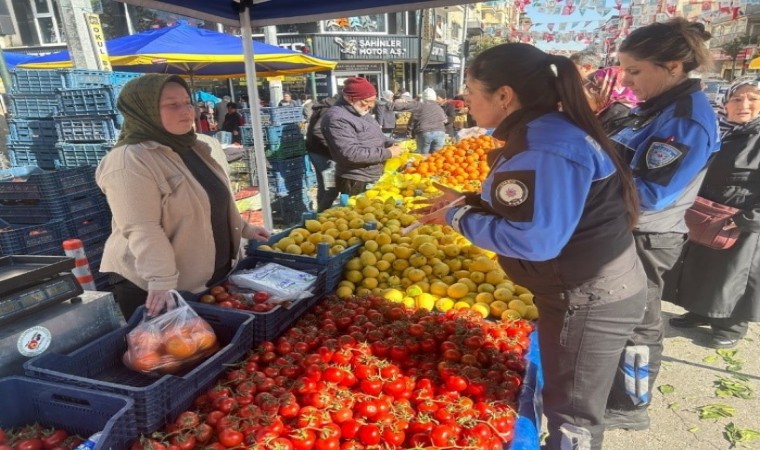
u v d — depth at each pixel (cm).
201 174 264
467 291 300
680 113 232
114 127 645
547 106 166
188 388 178
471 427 176
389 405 190
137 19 1966
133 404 156
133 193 227
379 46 2333
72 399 164
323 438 169
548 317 192
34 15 1873
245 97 2223
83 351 187
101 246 557
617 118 293
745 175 351
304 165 878
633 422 317
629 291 181
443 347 230
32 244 484
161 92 236
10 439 159
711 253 386
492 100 171
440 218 188
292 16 402
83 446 146
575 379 191
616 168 167
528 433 183
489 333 245
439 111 1033
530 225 154
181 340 188
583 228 169
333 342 224
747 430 319
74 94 647
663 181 230
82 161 643
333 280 302
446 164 598
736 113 357
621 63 256
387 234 344
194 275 256
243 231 306
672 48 233
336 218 371
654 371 306
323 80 2261
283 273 270
